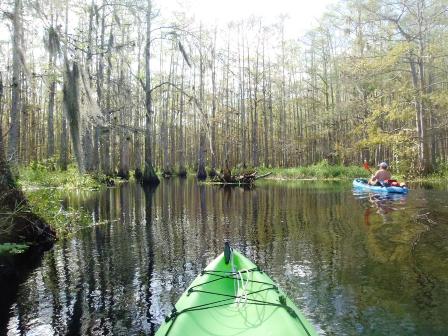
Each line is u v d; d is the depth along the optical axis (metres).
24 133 30.98
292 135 43.66
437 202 13.59
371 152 36.69
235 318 3.95
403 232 9.08
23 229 8.55
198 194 18.91
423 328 4.52
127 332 4.57
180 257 7.57
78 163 10.15
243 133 36.25
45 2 13.29
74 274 6.62
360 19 27.78
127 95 24.44
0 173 8.61
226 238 9.08
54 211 10.14
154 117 47.31
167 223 11.11
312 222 10.73
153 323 4.78
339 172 28.91
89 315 5.02
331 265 6.81
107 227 10.59
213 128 33.12
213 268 5.10
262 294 4.42
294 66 42.12
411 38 23.28
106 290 5.86
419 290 5.59
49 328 4.69
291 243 8.42
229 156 47.34
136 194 18.92
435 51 23.64
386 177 18.44
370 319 4.75
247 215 12.27
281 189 20.70
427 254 7.27
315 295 5.51
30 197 9.70
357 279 6.09
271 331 3.57
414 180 22.92
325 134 35.81
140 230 10.14
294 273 6.43
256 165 34.50
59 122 40.62
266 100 41.28
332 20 33.59
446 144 37.66
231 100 44.53
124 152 30.67
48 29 10.62
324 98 42.47
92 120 15.90
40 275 6.59
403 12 23.64
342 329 4.52
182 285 6.03
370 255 7.34
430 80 27.11
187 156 54.34
